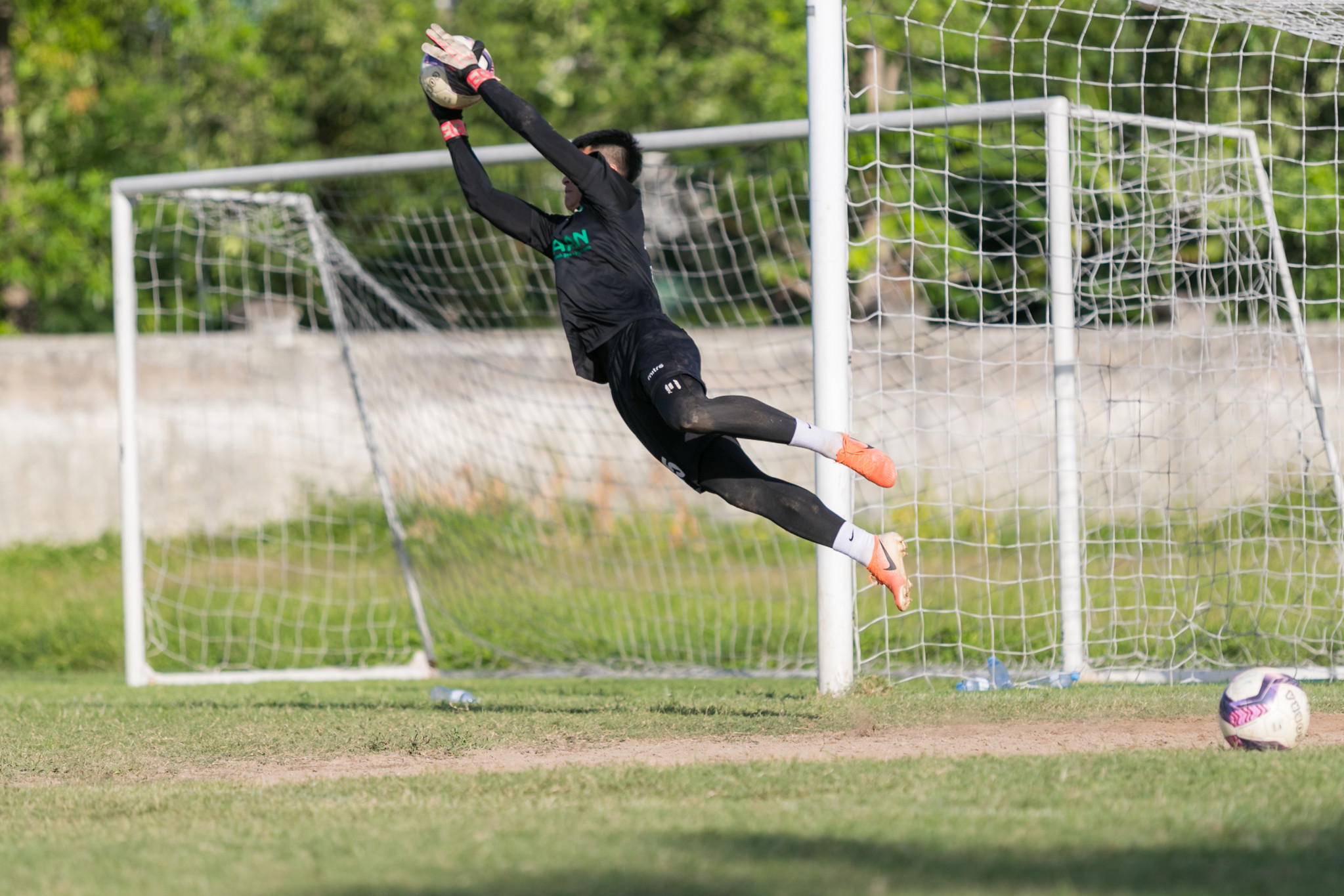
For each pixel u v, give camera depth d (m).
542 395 45.59
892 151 48.06
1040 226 47.88
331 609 46.00
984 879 9.76
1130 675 27.44
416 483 40.56
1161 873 9.90
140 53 94.69
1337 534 30.33
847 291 24.47
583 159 16.30
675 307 62.41
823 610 24.39
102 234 77.19
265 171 32.81
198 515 60.09
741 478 16.77
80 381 61.12
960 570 42.06
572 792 14.14
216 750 19.00
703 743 18.45
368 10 101.25
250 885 10.12
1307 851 10.56
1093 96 60.59
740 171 67.19
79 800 14.80
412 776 15.80
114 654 40.84
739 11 82.62
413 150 99.62
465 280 41.31
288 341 59.88
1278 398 38.47
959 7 66.25
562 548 42.81
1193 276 32.31
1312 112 53.47
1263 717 16.05
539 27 94.75
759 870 10.11
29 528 61.09
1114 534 31.77
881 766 15.25
